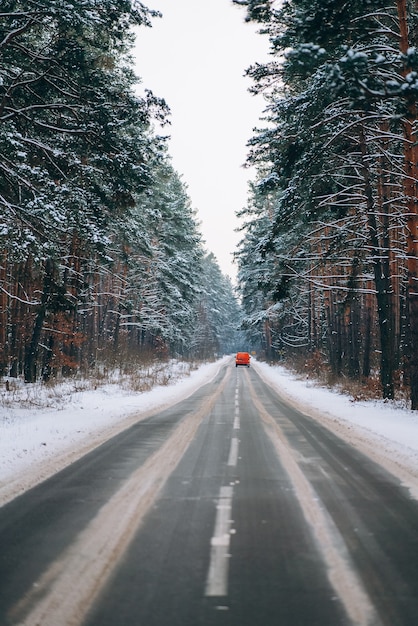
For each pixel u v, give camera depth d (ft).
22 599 11.79
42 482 22.82
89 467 25.96
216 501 19.84
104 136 49.73
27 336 82.69
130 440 34.45
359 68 36.88
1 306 73.72
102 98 48.96
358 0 43.62
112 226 88.07
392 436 35.12
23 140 46.16
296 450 30.71
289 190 59.98
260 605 11.47
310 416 48.34
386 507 19.07
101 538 15.70
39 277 57.06
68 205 48.67
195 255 192.24
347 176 61.00
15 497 20.34
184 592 12.10
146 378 100.01
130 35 51.70
